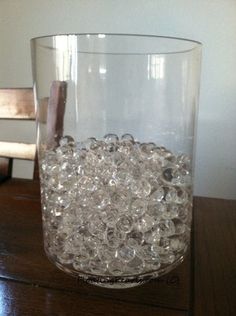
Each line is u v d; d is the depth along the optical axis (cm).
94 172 24
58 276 23
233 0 56
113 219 22
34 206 36
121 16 61
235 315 20
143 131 28
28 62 69
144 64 25
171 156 26
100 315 20
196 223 32
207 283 23
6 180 45
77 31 64
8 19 67
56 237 24
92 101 27
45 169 25
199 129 62
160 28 60
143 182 23
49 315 20
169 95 25
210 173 64
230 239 29
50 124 26
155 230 22
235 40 57
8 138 74
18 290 22
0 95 47
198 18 58
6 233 29
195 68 23
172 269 23
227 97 60
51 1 64
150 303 21
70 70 25
